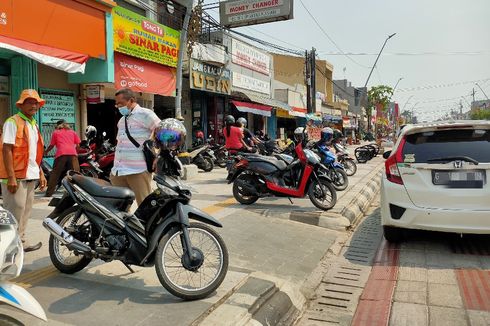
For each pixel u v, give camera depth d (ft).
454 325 11.87
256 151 38.09
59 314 11.09
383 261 17.90
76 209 14.21
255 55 74.84
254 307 12.01
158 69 44.91
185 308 11.52
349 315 13.05
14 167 15.16
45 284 13.16
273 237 20.72
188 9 41.50
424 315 12.60
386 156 23.85
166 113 57.67
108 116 47.91
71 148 28.45
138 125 15.05
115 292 12.62
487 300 13.52
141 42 41.22
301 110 98.94
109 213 12.86
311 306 13.85
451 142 18.16
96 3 34.19
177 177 13.05
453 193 17.33
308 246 19.94
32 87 32.58
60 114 36.76
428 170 17.85
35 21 28.96
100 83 37.50
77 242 12.76
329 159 33.42
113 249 12.84
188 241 12.39
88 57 33.24
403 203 18.16
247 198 27.58
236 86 67.26
